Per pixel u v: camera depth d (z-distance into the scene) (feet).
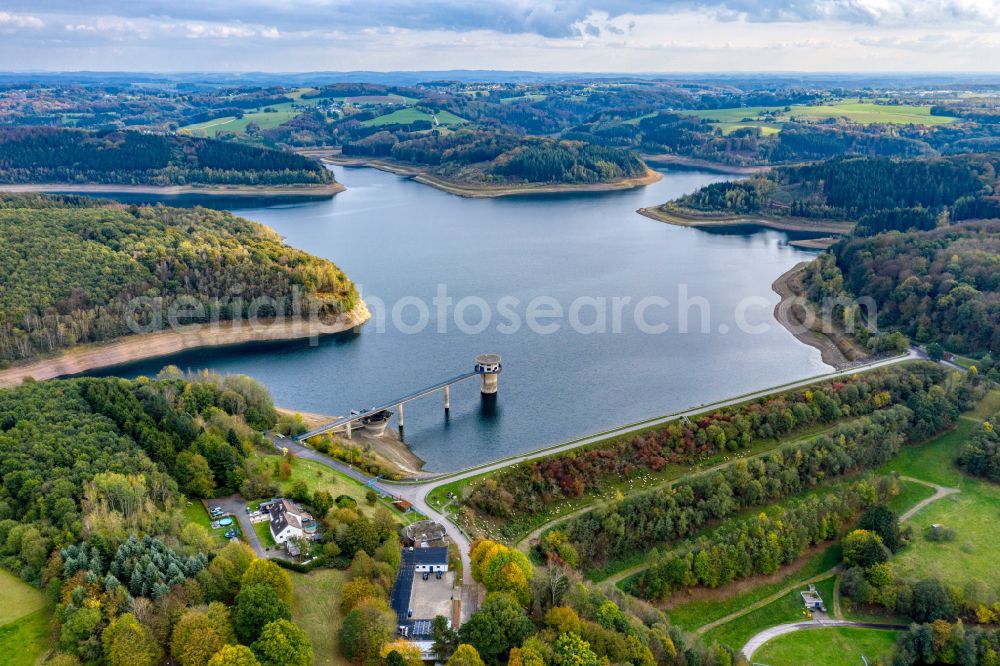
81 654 343.26
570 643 370.12
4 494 456.86
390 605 409.90
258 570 390.01
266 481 529.86
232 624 361.92
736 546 505.66
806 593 494.18
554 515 563.48
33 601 385.09
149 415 576.61
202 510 500.74
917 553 529.86
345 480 572.92
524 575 422.00
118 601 362.53
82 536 411.95
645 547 535.19
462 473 593.42
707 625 468.75
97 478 454.81
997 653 431.43
